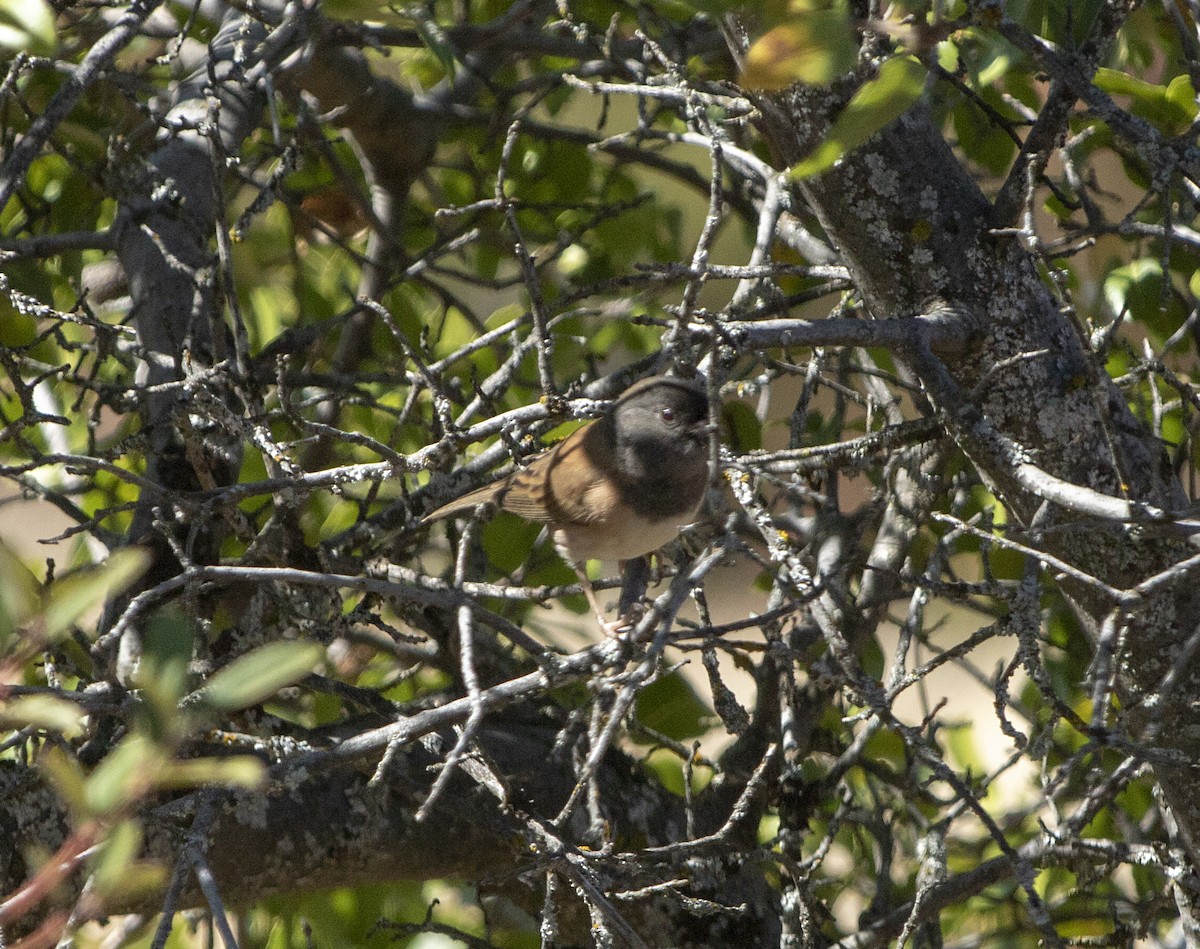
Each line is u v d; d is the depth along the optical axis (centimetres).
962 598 828
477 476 886
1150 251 995
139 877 373
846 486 1850
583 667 616
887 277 744
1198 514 596
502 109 1095
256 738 670
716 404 608
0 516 1958
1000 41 655
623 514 819
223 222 724
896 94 446
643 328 1229
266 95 852
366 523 873
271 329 1125
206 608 812
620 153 1178
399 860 776
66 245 895
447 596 653
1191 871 791
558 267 1219
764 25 431
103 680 609
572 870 645
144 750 325
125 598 782
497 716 934
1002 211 715
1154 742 745
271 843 743
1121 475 644
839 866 1198
